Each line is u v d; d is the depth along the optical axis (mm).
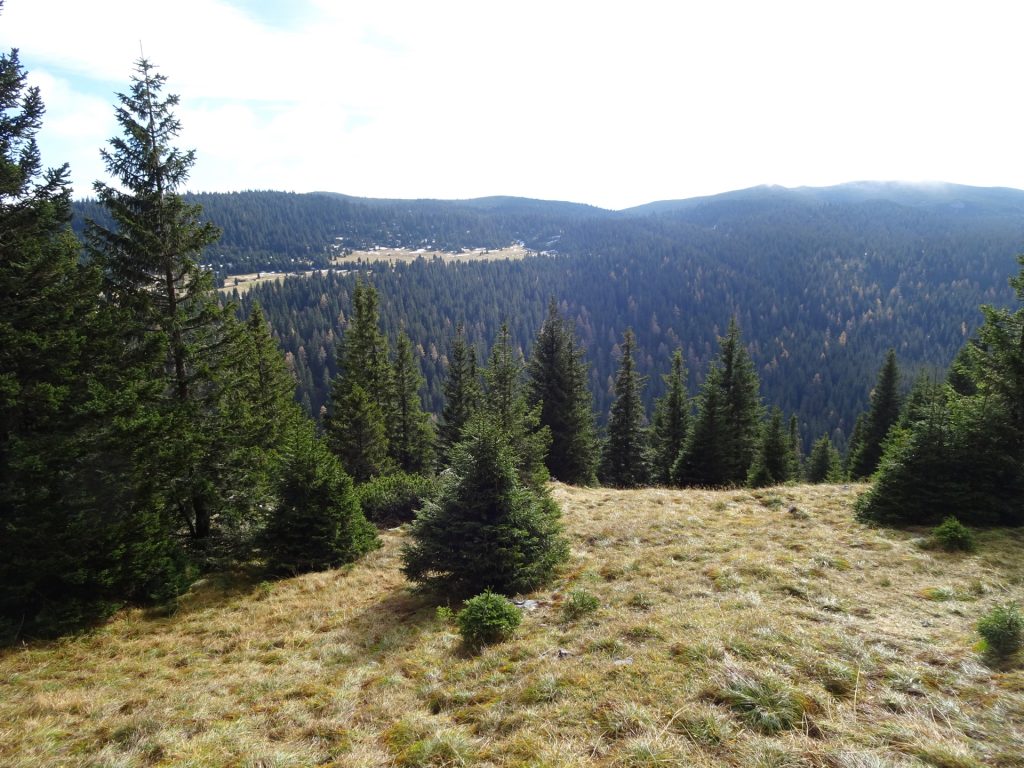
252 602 12688
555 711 5832
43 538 10617
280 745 5996
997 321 13273
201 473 15555
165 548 13156
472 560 11234
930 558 10336
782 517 15031
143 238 14242
